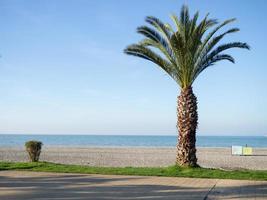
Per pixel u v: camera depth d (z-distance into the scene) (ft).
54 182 54.24
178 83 71.00
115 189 48.93
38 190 46.93
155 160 124.36
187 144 69.62
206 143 438.40
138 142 447.83
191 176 63.10
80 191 46.83
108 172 66.28
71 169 69.46
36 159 82.02
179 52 68.39
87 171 67.10
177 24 69.77
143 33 69.10
